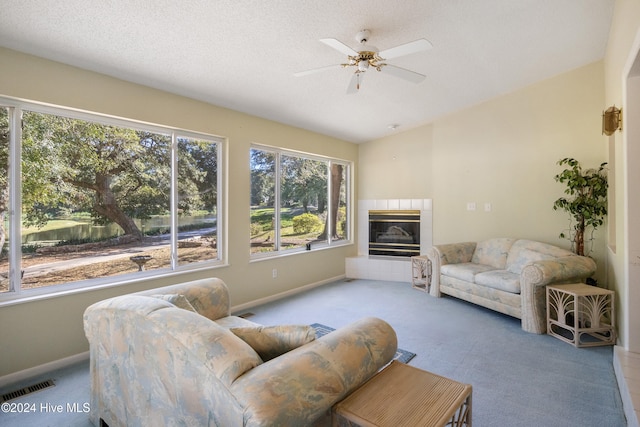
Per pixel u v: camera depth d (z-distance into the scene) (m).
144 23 2.26
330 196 5.56
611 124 2.82
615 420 1.91
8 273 2.44
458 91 4.20
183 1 2.10
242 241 4.03
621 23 2.55
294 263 4.74
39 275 2.57
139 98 3.07
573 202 3.72
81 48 2.45
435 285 4.48
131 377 1.53
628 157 2.40
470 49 3.18
